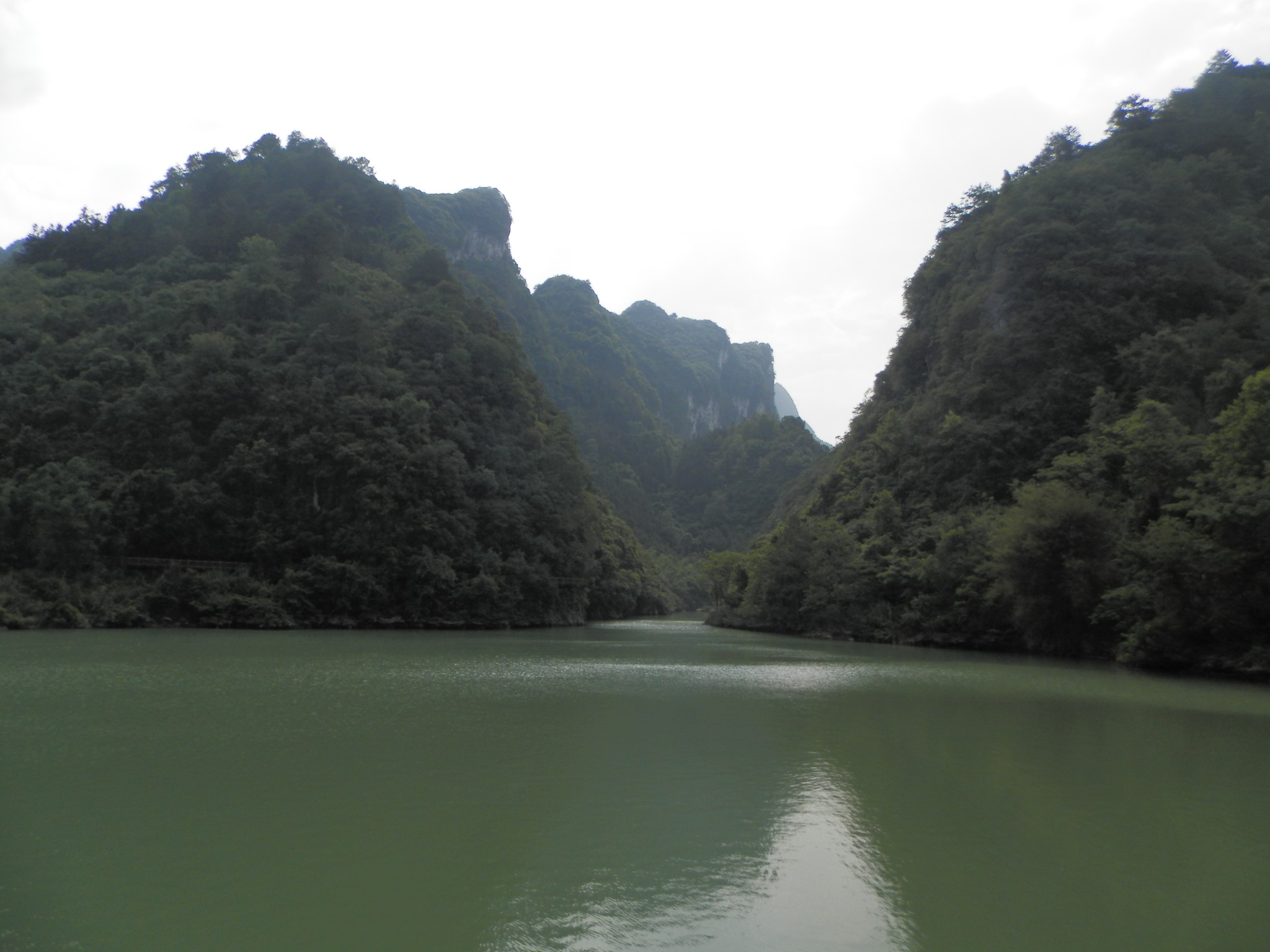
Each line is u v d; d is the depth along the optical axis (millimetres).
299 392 72625
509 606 75688
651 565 134125
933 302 87562
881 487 74250
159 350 76625
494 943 9039
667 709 24547
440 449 73938
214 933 9242
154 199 117812
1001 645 51562
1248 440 34094
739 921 9711
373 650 45344
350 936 9203
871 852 12102
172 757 17391
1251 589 33500
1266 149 80375
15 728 20312
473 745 18938
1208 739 20375
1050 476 53031
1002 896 10562
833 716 23484
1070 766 17422
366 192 128625
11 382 71188
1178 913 10086
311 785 15281
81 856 11609
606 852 12016
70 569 62688
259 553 68000
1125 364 60969
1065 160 90438
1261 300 57875
